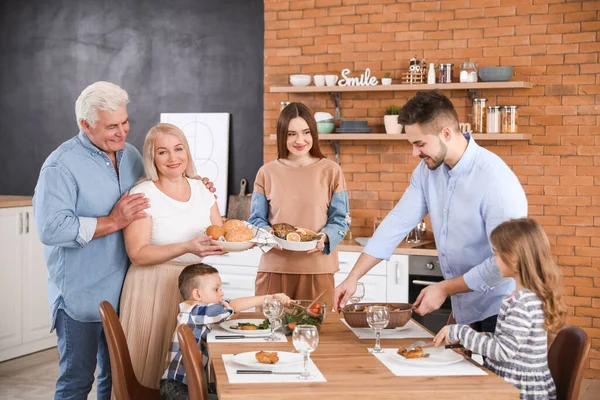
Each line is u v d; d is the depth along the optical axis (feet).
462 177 9.82
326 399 7.27
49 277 10.90
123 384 9.19
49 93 23.02
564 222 17.04
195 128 21.25
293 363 8.23
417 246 16.94
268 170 13.32
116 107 10.37
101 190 10.58
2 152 23.61
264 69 19.42
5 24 23.36
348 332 9.93
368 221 18.78
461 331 8.52
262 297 10.69
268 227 13.07
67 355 10.77
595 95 16.72
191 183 11.18
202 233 10.98
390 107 17.84
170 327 10.68
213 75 21.20
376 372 8.00
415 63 17.67
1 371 17.22
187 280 10.00
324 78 18.31
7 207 17.87
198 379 7.79
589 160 16.83
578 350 8.53
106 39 22.26
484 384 7.61
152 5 21.72
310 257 12.86
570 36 16.85
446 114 9.53
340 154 18.90
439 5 17.84
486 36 17.49
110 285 10.78
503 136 16.65
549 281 8.45
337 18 18.71
